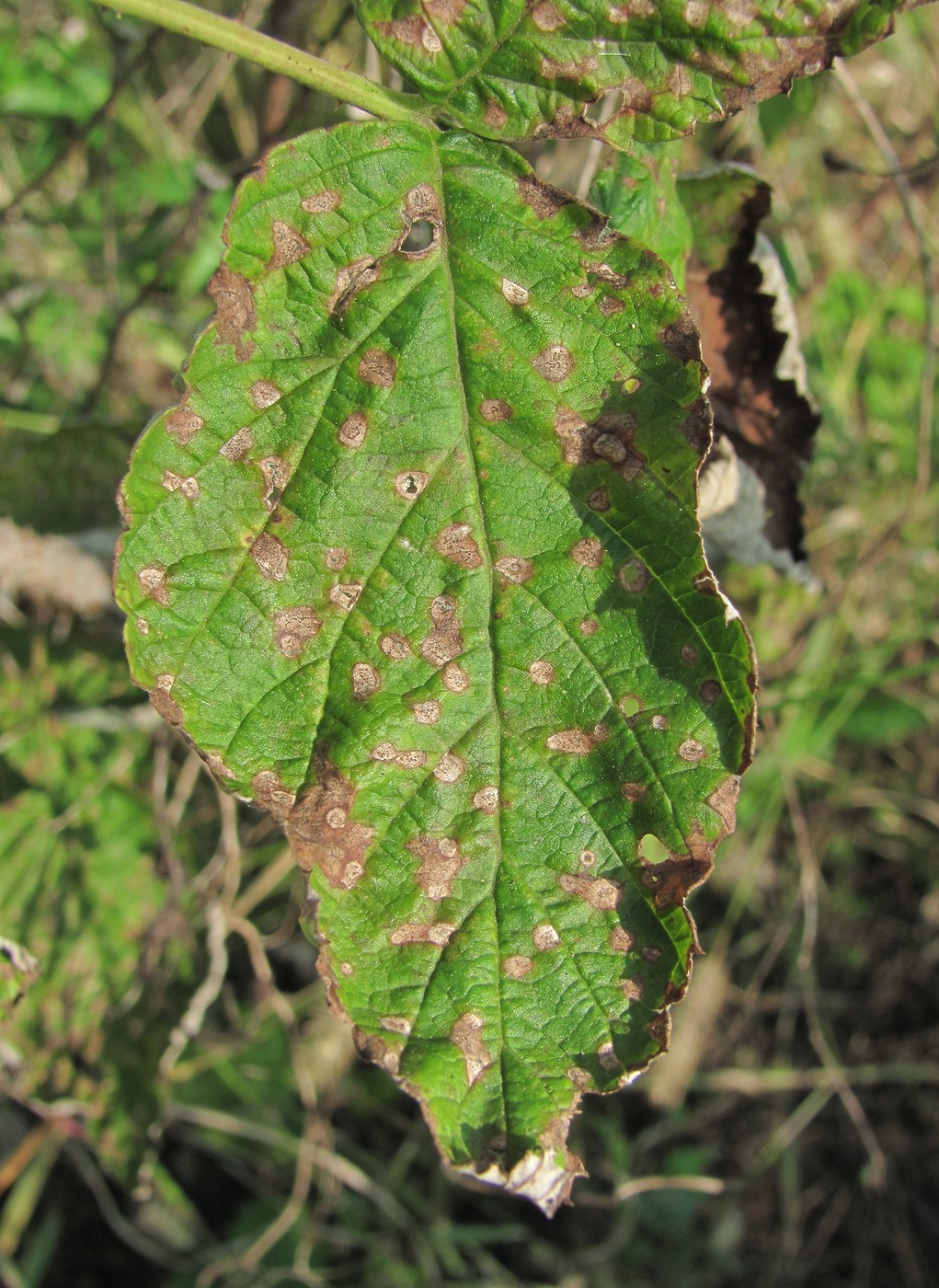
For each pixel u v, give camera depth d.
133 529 0.16
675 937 0.17
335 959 0.17
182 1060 0.26
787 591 0.27
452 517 0.17
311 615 0.17
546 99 0.16
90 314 0.29
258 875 0.29
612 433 0.16
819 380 0.32
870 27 0.16
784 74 0.16
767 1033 0.33
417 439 0.16
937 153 0.23
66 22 0.29
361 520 0.16
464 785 0.17
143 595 0.16
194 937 0.24
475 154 0.16
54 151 0.30
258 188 0.16
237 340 0.16
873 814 0.34
